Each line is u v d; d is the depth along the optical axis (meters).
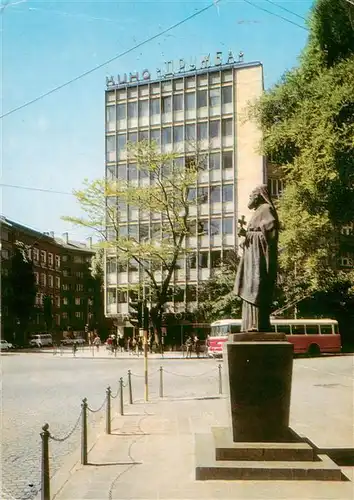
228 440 8.38
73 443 10.68
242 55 54.25
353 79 21.75
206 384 21.92
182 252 45.53
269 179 52.66
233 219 52.72
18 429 12.19
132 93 57.19
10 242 74.31
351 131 21.58
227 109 53.84
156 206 44.12
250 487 7.11
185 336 53.34
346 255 36.81
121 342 52.06
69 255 106.12
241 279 9.40
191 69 55.59
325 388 20.48
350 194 22.91
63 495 6.91
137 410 14.66
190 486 7.20
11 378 25.81
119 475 7.85
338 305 45.44
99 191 42.97
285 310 45.00
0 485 7.68
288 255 25.70
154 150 45.12
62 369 31.52
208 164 54.03
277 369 8.47
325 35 23.80
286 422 8.37
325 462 7.80
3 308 71.50
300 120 22.80
